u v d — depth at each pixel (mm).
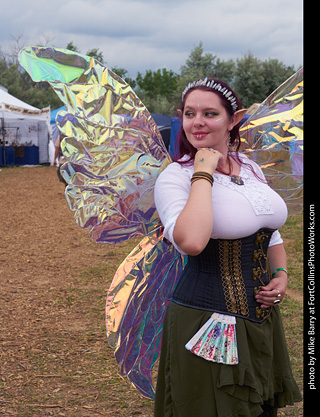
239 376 2096
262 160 2746
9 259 8305
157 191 2223
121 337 2482
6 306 5906
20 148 27422
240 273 2188
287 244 9000
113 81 2248
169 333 2238
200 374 2133
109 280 7023
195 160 2154
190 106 2244
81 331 5109
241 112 2299
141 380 2652
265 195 2254
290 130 2721
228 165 2342
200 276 2209
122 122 2295
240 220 2145
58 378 4059
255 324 2188
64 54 2158
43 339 4891
